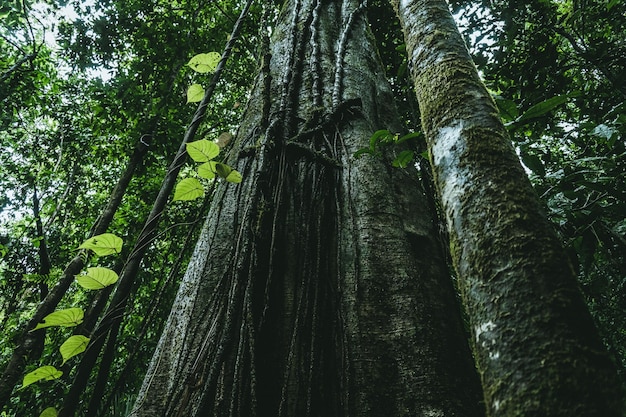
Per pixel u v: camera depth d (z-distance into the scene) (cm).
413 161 270
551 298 76
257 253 169
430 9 169
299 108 265
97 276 138
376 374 146
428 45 154
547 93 378
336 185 214
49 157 959
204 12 757
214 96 763
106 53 695
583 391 64
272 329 159
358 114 259
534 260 83
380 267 181
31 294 766
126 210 744
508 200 95
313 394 141
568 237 254
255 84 308
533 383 68
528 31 429
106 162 841
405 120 528
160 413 149
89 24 671
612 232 247
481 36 447
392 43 617
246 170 224
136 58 720
